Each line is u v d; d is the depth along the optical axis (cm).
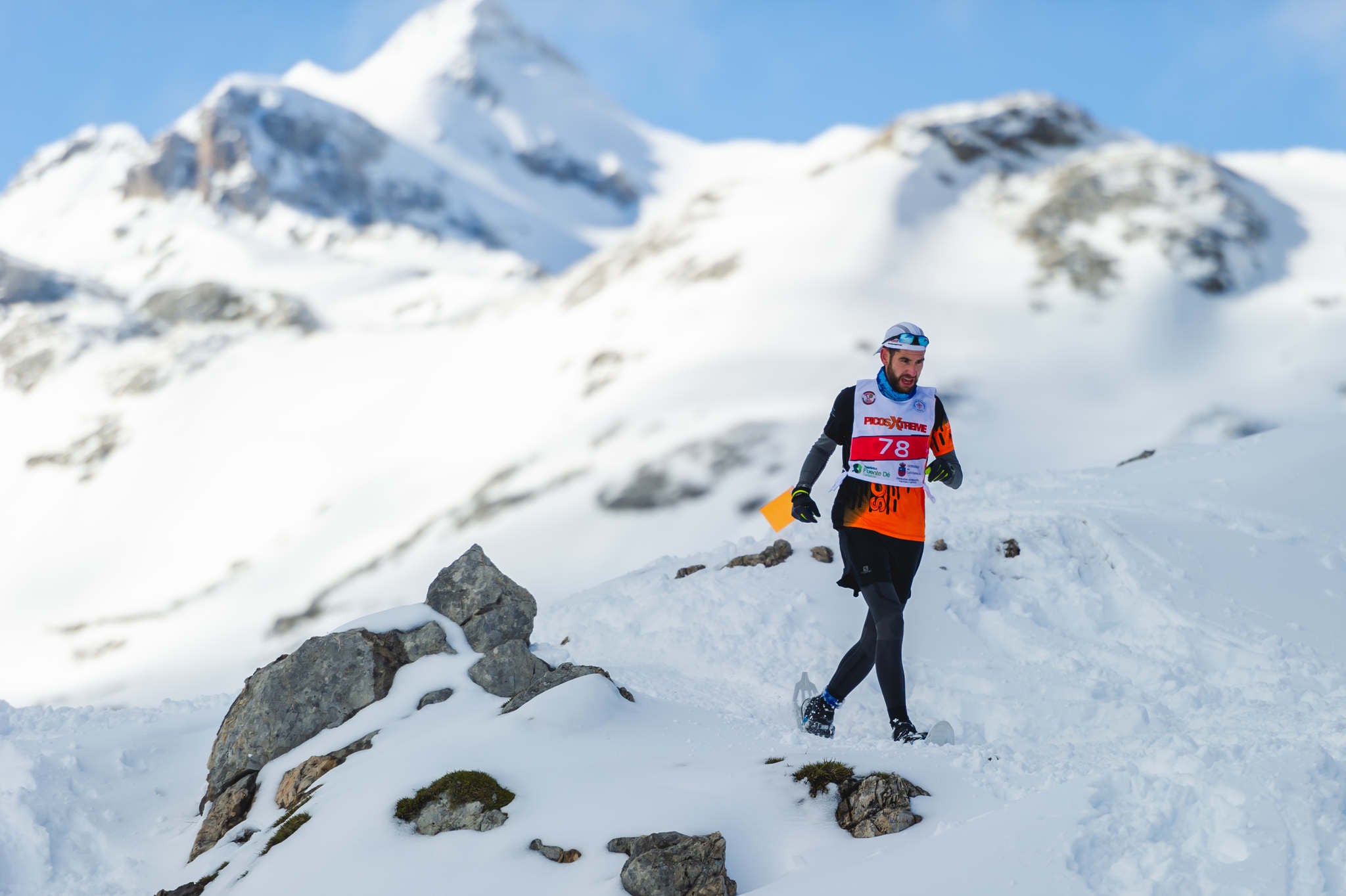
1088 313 10744
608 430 9338
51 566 10781
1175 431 8619
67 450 12838
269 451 11919
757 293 11325
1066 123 15312
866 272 11750
